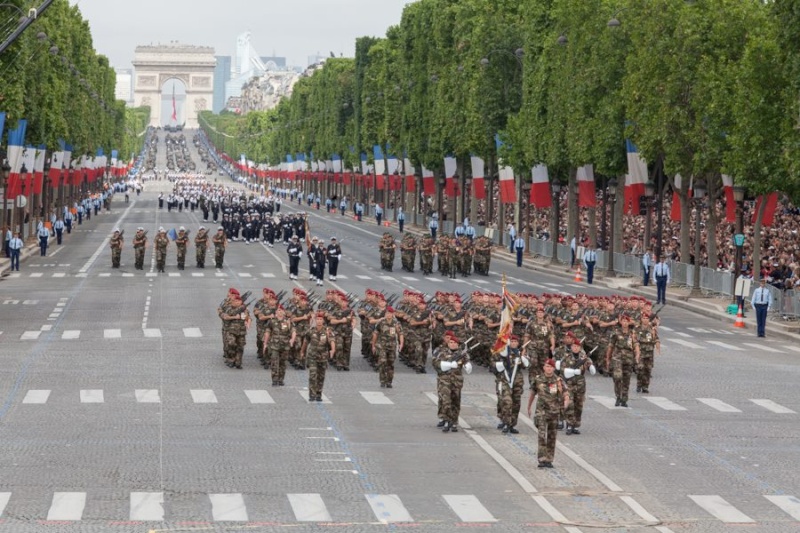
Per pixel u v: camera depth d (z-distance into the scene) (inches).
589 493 1272.1
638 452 1485.0
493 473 1355.8
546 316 2028.8
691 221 4793.3
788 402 1871.3
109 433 1542.8
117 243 4281.5
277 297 2269.9
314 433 1567.4
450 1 6456.7
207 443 1491.1
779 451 1504.7
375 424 1636.3
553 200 4965.6
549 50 4709.6
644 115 3693.4
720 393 1943.9
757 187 3093.0
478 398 1872.5
